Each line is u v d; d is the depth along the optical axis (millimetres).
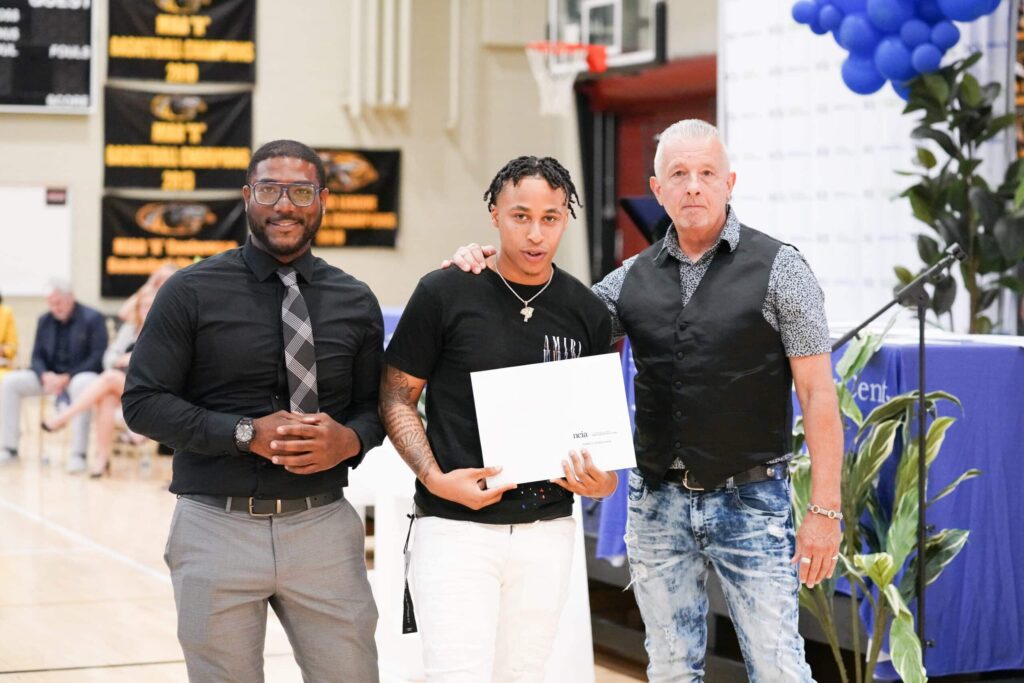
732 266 2756
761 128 6957
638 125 11281
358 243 12508
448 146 12703
